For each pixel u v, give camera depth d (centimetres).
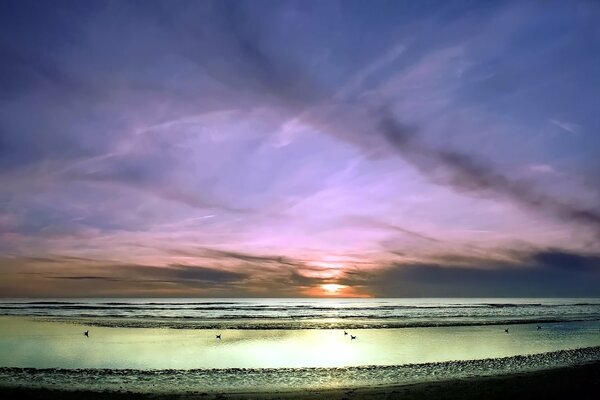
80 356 2852
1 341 3641
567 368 2256
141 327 5112
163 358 2786
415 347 3369
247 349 3225
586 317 7375
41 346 3341
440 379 2012
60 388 1830
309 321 6431
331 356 2894
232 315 8238
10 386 1834
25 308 10912
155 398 1650
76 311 9406
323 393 1733
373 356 2894
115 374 2134
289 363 2612
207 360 2720
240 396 1692
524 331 4738
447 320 6556
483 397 1605
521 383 1847
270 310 11394
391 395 1677
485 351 3155
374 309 12494
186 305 15475
